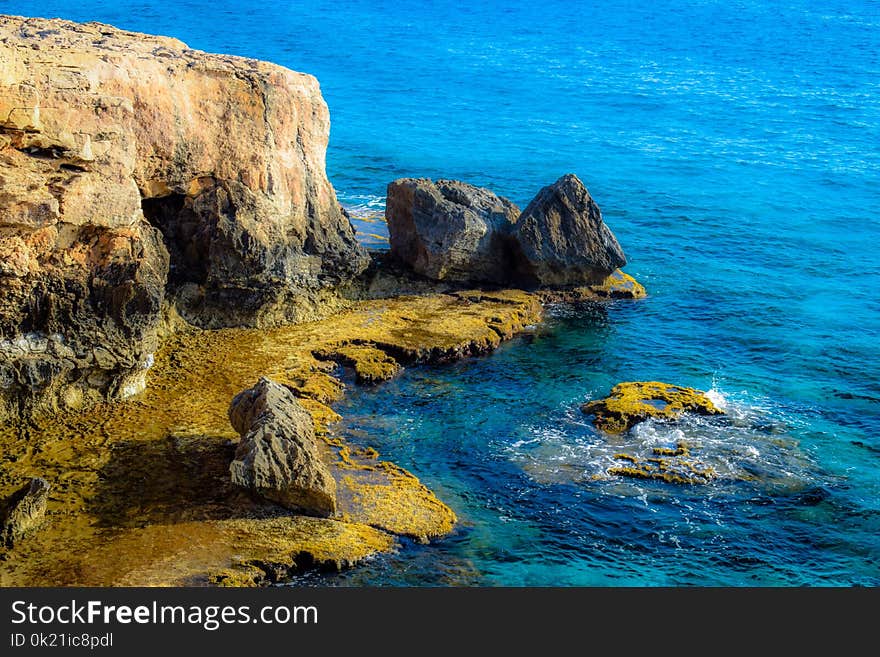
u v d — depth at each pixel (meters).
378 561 36.72
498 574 36.47
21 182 39.53
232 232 52.44
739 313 61.88
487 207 62.72
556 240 61.66
